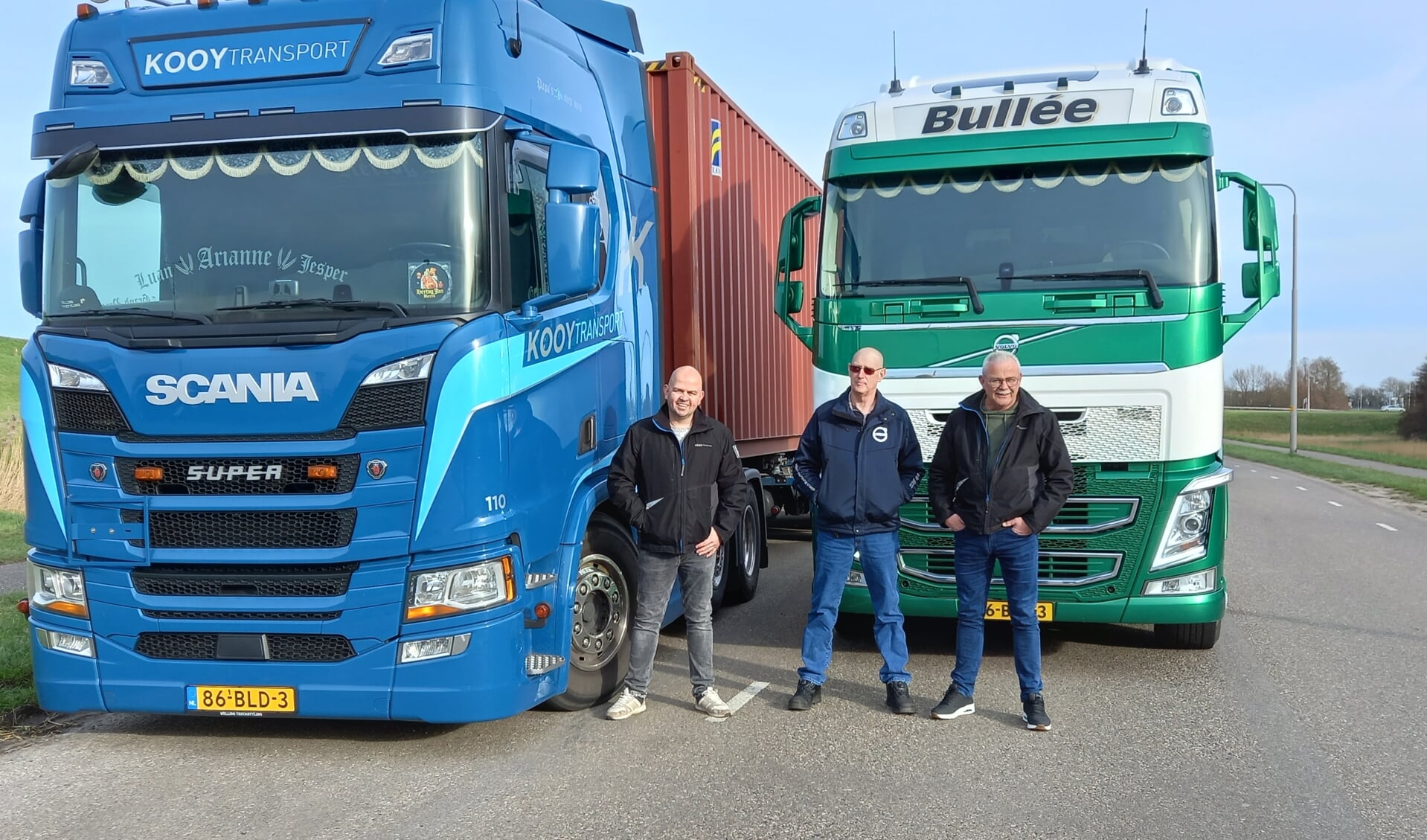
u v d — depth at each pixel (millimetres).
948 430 5836
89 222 5160
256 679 4910
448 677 4844
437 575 4812
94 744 5395
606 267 6227
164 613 4957
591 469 5871
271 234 5004
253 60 5086
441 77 4965
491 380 4887
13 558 11039
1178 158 6676
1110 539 6520
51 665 5090
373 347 4754
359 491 4773
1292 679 6645
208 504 4844
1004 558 5746
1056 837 4199
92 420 4957
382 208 4953
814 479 6039
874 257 6898
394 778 4879
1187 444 6445
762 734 5520
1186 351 6434
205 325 4887
